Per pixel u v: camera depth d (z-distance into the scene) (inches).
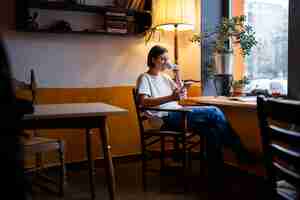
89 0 141.2
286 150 46.9
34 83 116.4
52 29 131.6
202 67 150.3
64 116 85.7
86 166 143.9
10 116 27.9
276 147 48.9
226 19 137.9
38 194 112.9
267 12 135.1
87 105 104.8
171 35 156.7
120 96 149.3
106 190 117.0
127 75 150.5
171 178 129.3
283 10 127.8
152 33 153.6
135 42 151.2
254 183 122.0
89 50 142.9
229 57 137.6
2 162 27.0
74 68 140.6
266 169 51.5
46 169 135.9
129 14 146.7
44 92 134.9
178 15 138.3
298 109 42.6
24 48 131.7
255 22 140.9
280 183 55.8
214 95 149.3
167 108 114.9
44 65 135.3
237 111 138.9
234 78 149.7
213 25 151.7
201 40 148.9
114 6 142.3
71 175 134.7
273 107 47.2
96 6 136.3
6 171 27.1
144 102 117.7
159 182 124.6
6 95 27.8
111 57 147.0
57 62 137.5
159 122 121.0
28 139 105.7
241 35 132.6
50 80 136.5
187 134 119.6
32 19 128.5
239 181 124.9
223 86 148.1
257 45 139.8
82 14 141.5
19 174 27.7
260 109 50.6
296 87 100.3
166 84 129.4
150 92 122.7
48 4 128.6
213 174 124.3
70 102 139.7
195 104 138.1
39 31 132.2
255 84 140.9
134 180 126.6
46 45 135.5
